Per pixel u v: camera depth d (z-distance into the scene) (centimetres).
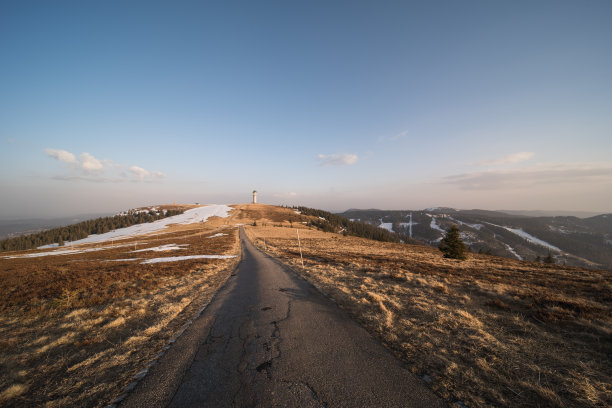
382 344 487
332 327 587
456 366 390
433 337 499
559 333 509
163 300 915
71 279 1318
